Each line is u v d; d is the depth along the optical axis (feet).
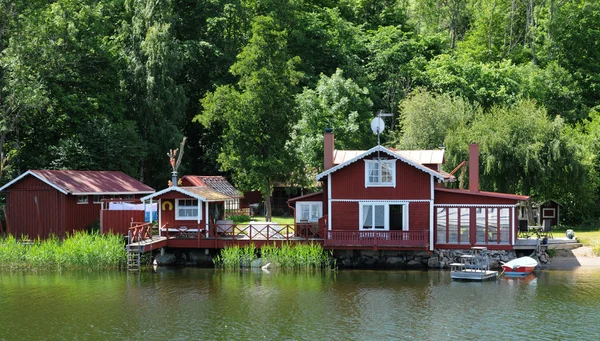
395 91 279.90
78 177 182.70
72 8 208.44
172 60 233.76
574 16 294.66
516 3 335.06
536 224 221.87
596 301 124.77
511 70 280.31
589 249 170.09
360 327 109.29
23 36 194.49
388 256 159.43
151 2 231.91
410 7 365.20
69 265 156.76
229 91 201.67
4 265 158.71
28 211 175.01
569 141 205.87
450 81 269.85
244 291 133.69
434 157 171.01
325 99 232.94
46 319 114.21
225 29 269.64
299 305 122.83
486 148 204.85
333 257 159.74
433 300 126.41
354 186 161.17
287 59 207.31
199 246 160.76
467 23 364.17
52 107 209.87
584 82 290.56
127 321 112.98
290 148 203.00
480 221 158.40
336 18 296.51
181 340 103.04
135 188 192.65
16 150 205.77
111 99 228.02
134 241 156.66
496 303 123.75
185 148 266.16
